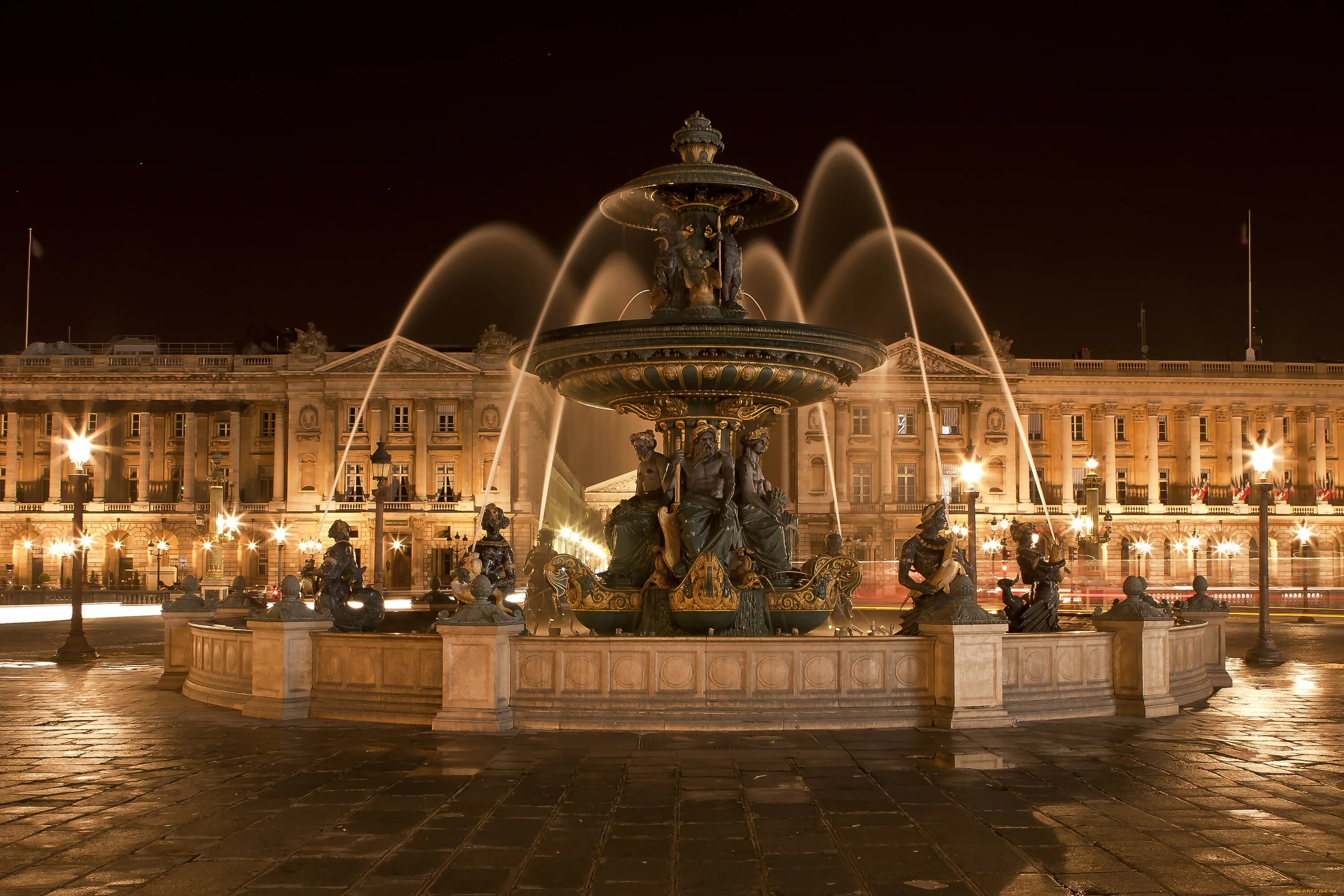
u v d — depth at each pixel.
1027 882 6.58
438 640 11.92
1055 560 14.77
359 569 14.48
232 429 96.38
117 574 96.31
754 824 7.85
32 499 97.19
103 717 13.12
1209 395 98.75
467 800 8.55
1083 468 99.19
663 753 10.30
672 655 11.59
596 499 103.25
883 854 7.12
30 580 95.88
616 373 14.75
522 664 11.73
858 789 8.89
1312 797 8.72
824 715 11.49
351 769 9.67
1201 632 15.30
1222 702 14.56
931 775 9.38
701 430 14.98
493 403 93.88
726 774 9.42
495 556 13.62
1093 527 50.41
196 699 14.72
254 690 12.94
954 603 11.86
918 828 7.75
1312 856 7.11
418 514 92.56
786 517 15.66
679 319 14.13
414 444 94.38
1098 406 98.31
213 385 96.12
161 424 98.56
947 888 6.47
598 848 7.25
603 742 10.81
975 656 11.69
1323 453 99.69
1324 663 22.70
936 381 95.62
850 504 94.44
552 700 11.64
